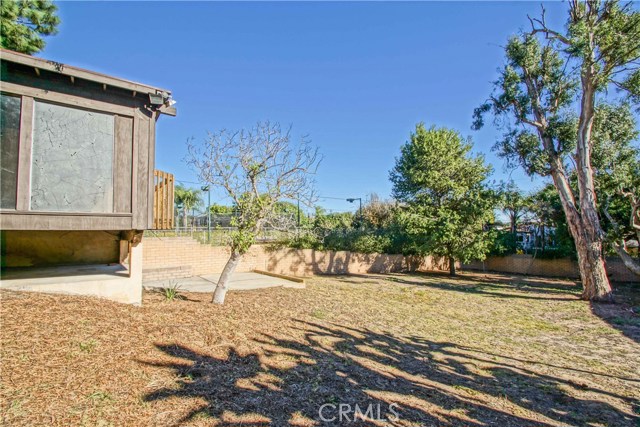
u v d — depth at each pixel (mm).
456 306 9766
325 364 4496
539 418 3555
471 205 15836
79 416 2684
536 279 16859
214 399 3225
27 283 5426
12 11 8375
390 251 19547
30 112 5102
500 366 5098
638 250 14852
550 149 12250
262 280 12086
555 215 17297
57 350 3551
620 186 12008
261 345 4840
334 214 24953
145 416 2818
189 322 5211
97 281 5785
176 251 12438
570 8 11047
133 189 5891
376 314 8086
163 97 6035
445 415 3439
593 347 6301
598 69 10461
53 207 5270
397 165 21891
